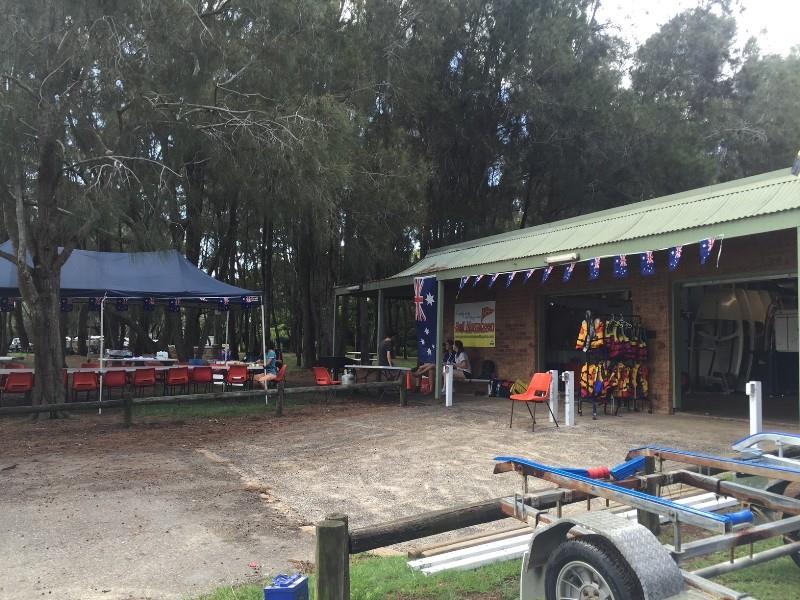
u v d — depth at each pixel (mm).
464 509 3578
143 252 12555
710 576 3281
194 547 5125
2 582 4418
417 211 18016
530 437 9516
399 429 10531
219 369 16031
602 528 3006
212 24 12227
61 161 11883
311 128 13398
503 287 16047
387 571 4512
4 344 30500
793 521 3430
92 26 10188
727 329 15953
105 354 21547
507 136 20312
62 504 6301
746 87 25188
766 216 8438
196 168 16125
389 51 17094
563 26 19141
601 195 21062
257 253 25703
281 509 6148
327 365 16875
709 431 9727
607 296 14086
